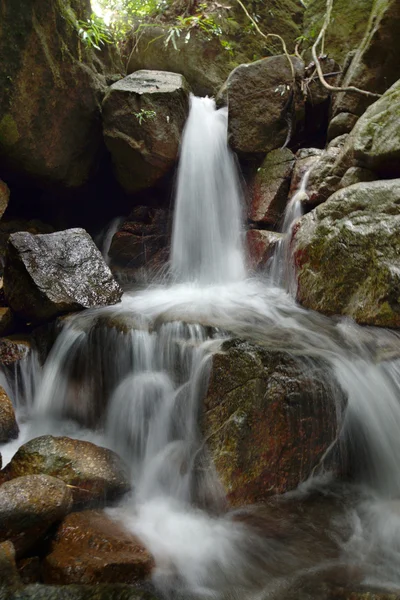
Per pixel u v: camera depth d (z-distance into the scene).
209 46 8.58
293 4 9.26
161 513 3.42
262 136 6.91
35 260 5.21
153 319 4.68
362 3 7.90
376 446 3.84
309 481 3.71
